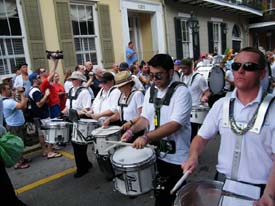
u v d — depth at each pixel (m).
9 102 4.61
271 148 1.48
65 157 5.17
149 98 2.44
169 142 2.27
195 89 4.53
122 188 2.45
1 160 2.79
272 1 20.27
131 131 2.52
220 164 1.66
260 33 21.08
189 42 13.40
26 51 7.32
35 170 4.66
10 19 7.00
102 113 3.74
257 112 1.51
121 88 3.43
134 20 11.49
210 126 1.73
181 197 1.57
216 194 1.58
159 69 2.21
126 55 9.66
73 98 4.35
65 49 8.08
